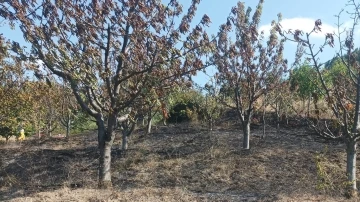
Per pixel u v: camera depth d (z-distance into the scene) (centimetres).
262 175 1130
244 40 1273
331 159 1243
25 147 1766
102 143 984
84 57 834
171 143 1572
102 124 988
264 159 1266
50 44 828
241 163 1235
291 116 1867
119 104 945
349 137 861
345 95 890
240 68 1309
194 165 1241
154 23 859
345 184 866
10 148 1723
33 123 2058
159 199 862
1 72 1334
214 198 896
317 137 1585
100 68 868
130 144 1612
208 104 1838
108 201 837
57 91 1834
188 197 890
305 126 1792
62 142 1889
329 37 822
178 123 2111
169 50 848
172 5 868
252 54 1292
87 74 841
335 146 1430
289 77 1477
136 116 1216
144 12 855
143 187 1041
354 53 954
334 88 891
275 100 1634
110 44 912
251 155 1308
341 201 835
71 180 1177
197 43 871
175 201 852
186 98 2111
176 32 859
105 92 1051
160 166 1252
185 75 904
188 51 876
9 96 1428
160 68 888
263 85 1341
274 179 1092
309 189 968
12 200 907
